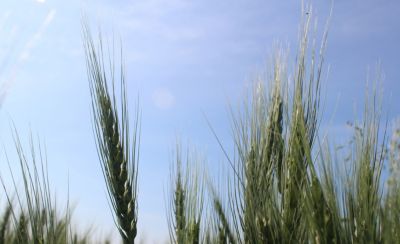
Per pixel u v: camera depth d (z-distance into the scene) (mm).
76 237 458
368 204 346
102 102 471
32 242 386
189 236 475
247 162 405
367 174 351
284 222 377
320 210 341
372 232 337
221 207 423
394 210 339
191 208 483
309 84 409
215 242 423
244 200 400
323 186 345
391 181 340
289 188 383
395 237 337
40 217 386
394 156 341
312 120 407
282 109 423
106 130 470
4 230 422
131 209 471
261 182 399
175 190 509
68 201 408
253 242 385
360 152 354
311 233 343
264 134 413
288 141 393
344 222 342
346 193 345
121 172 469
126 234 470
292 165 384
